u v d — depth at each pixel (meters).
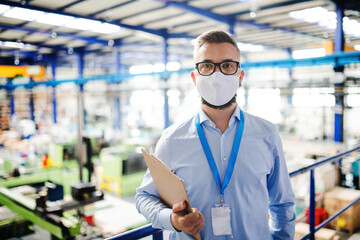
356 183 4.82
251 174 0.97
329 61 4.24
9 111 11.59
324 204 3.58
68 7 6.43
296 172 1.72
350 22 7.00
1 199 3.81
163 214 0.89
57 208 2.88
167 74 6.39
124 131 10.62
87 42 10.54
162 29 8.48
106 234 3.88
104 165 6.44
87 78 8.08
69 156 6.82
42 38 9.71
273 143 1.03
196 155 0.99
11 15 6.85
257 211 0.98
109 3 6.20
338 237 3.17
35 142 7.98
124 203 5.36
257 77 12.59
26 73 9.70
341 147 5.38
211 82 0.97
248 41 10.84
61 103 12.75
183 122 1.07
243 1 6.17
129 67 16.92
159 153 1.04
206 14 6.66
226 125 1.04
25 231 3.77
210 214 0.96
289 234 1.10
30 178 5.49
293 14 7.05
